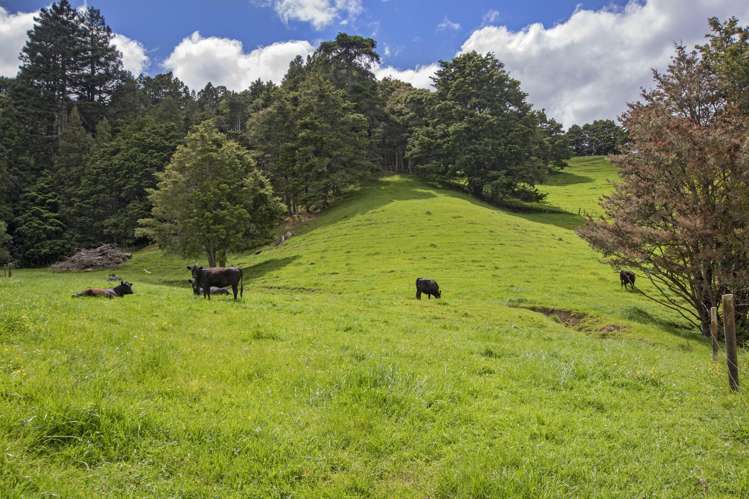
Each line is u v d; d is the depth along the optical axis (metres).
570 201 89.00
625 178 24.94
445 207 64.06
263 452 6.05
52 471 5.25
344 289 35.31
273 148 82.56
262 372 9.14
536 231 55.34
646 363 13.01
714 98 24.95
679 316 27.19
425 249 46.78
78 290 20.73
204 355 9.84
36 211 81.81
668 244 22.38
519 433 7.23
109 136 101.12
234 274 20.50
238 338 12.20
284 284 38.62
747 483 6.19
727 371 11.08
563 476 6.16
